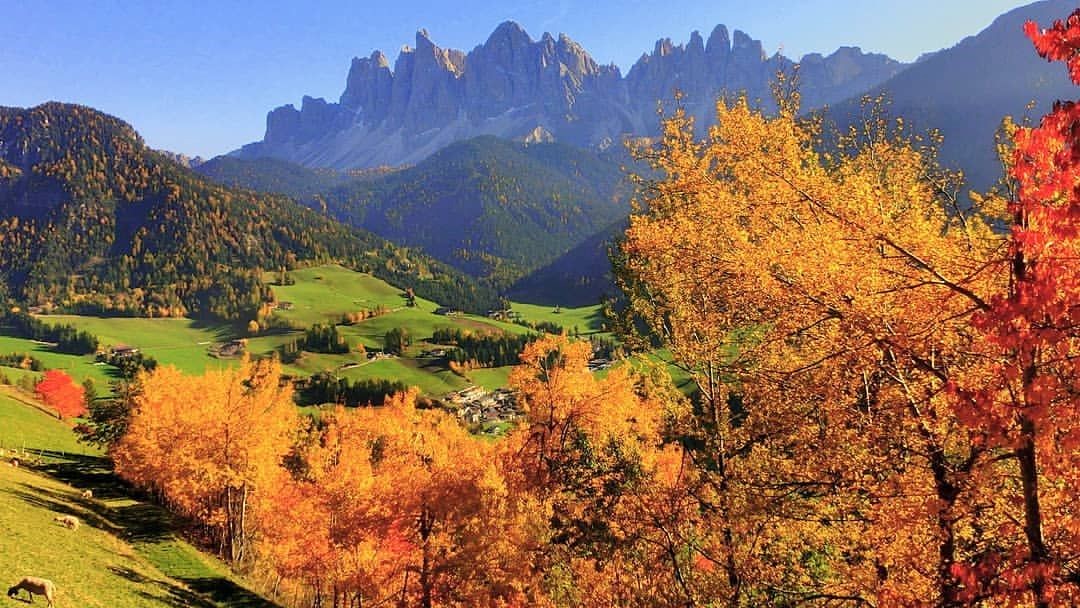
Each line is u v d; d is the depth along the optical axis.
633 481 15.86
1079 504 8.11
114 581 27.84
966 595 8.06
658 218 14.80
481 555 24.25
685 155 14.04
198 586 35.62
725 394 14.34
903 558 10.21
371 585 32.91
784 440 12.40
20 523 30.28
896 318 9.78
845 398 11.34
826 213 10.13
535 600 20.77
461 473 27.36
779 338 11.53
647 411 18.00
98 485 57.19
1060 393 7.59
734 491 12.02
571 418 22.97
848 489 10.77
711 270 12.93
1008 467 10.27
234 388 42.69
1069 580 7.68
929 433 9.88
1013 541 9.42
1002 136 9.88
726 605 12.52
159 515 49.56
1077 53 6.58
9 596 20.41
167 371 54.84
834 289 9.82
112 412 69.44
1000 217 10.12
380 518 29.14
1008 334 7.22
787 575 12.48
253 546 46.53
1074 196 6.43
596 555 17.62
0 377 114.44
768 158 11.21
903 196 11.14
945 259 9.57
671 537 13.87
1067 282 7.02
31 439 71.56
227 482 42.22
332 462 40.91
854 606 10.95
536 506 21.94
